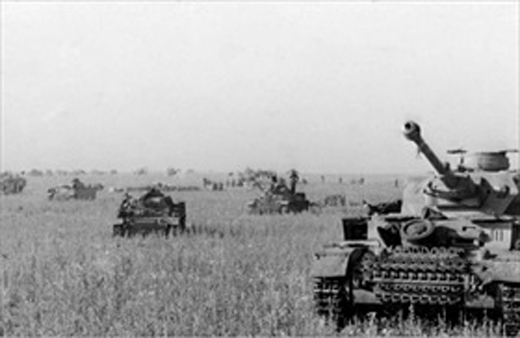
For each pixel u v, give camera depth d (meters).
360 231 14.81
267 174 89.94
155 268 17.42
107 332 11.30
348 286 12.74
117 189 75.50
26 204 49.66
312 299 13.33
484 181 14.60
